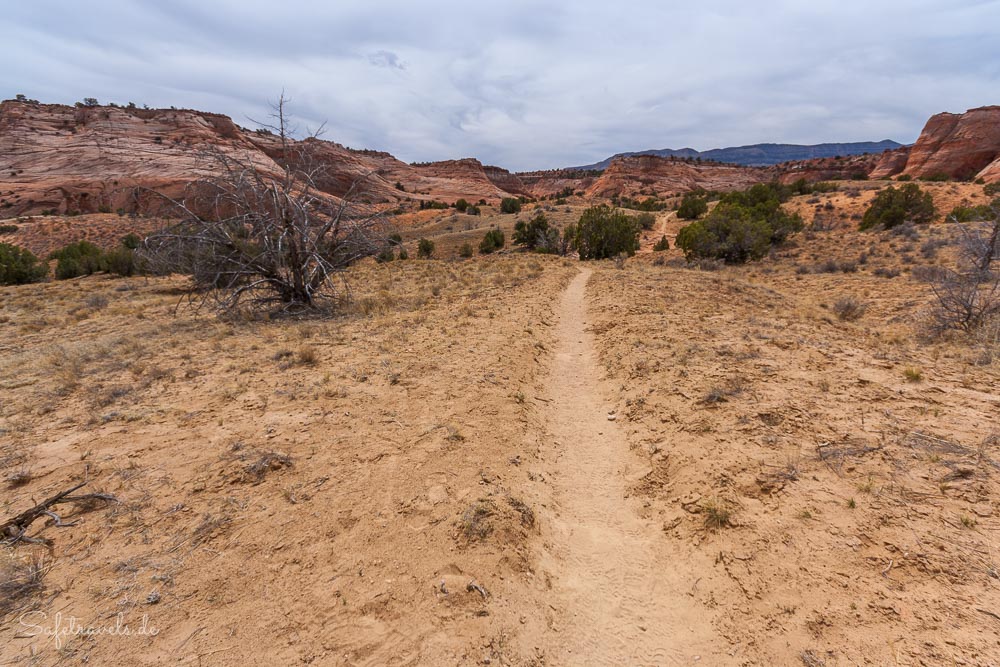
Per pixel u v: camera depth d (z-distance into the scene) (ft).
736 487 13.38
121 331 37.52
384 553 10.88
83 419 17.67
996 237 43.83
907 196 116.57
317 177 43.68
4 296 64.95
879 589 9.50
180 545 10.87
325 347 28.19
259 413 18.12
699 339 28.53
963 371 21.15
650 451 16.62
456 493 13.26
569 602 10.46
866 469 13.34
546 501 14.11
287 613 9.16
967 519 10.94
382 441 16.08
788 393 19.08
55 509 12.07
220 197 39.42
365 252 47.34
